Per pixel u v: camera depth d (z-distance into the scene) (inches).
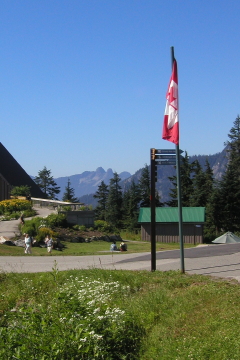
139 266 654.5
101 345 280.8
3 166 2449.6
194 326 297.3
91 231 1590.8
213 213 2258.9
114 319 303.1
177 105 506.9
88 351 267.4
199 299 354.0
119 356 288.5
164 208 1877.5
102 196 3540.8
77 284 458.6
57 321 275.0
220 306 323.6
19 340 262.2
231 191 2262.6
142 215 1865.2
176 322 313.7
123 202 3240.7
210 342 261.6
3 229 1369.3
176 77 506.0
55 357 253.4
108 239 1552.7
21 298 450.6
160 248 1305.4
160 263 682.2
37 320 276.8
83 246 1337.4
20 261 827.4
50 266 717.9
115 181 3366.1
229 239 1472.7
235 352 244.4
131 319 322.0
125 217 3063.5
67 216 1595.7
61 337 263.1
